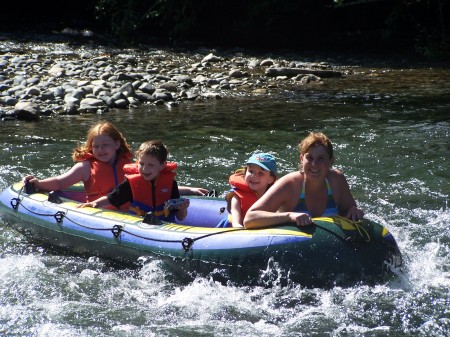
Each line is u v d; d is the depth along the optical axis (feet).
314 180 24.18
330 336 21.13
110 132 29.68
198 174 38.27
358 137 45.60
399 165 39.68
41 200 29.60
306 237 22.98
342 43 93.04
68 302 23.47
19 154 41.37
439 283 24.44
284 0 90.22
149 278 25.39
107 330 21.56
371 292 23.13
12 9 101.50
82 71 66.90
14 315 22.45
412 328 21.54
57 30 94.89
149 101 58.34
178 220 29.50
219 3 93.20
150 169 27.48
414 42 91.86
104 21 98.68
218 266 23.91
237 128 48.29
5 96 55.36
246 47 92.68
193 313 22.68
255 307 22.80
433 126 48.34
